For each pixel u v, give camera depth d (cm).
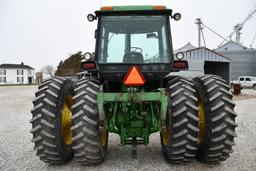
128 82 389
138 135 421
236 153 486
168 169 409
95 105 409
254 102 1513
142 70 443
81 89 425
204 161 429
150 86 471
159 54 454
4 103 1511
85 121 401
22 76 8588
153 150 509
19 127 781
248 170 402
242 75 3466
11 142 595
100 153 414
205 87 416
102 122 402
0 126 799
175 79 437
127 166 424
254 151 498
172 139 403
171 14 459
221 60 2320
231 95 409
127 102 405
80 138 400
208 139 404
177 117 398
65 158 437
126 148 525
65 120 446
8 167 432
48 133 412
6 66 8394
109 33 457
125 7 449
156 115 428
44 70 6450
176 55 443
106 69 446
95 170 411
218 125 396
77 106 408
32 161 462
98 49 455
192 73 2073
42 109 416
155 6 449
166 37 452
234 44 4169
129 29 456
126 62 453
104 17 457
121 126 423
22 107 1311
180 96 407
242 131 685
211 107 400
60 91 433
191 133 398
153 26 455
